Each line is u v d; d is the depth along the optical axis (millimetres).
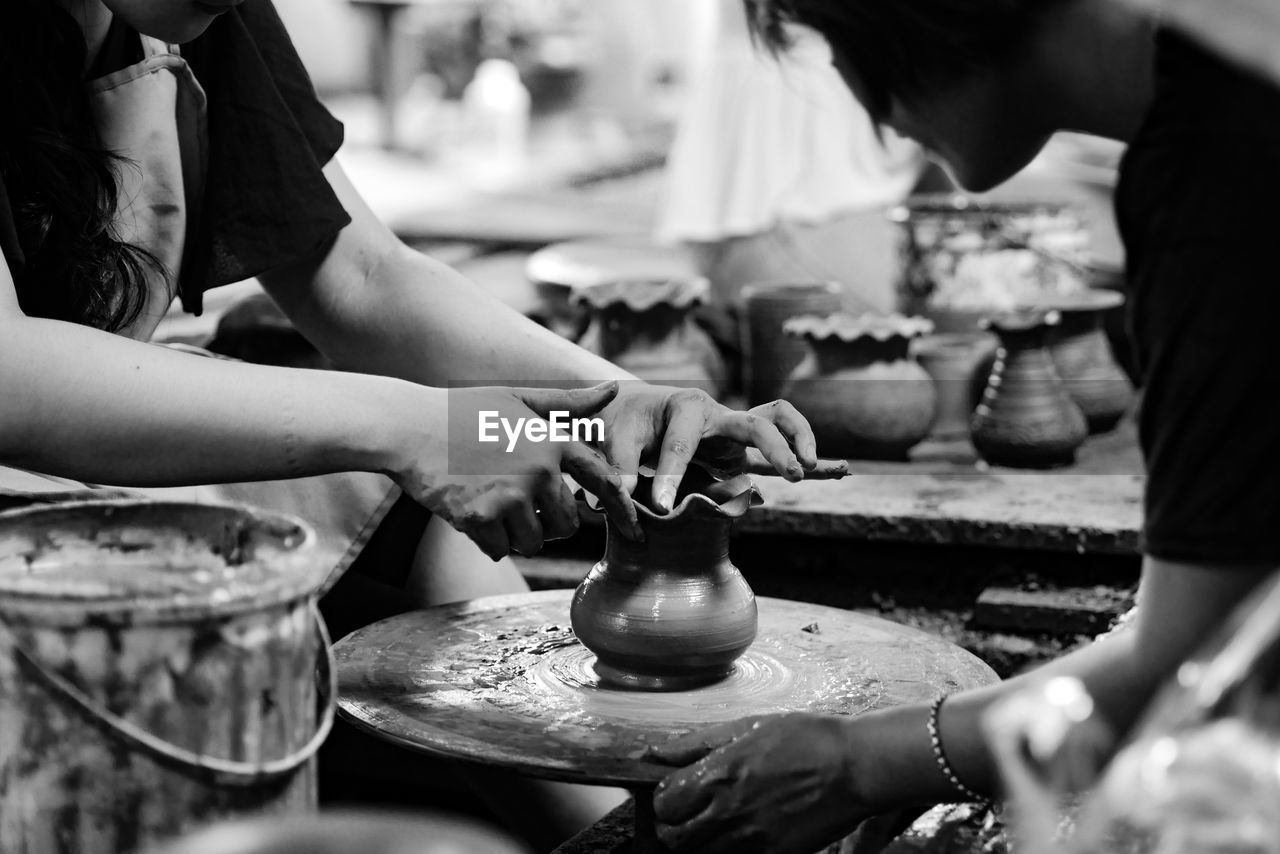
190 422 1448
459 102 8977
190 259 1942
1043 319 2641
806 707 1511
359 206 2023
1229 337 1026
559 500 1520
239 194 1902
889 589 2387
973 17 1155
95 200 1720
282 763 1115
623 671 1587
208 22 1571
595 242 4785
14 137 1669
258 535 1233
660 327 2844
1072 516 2260
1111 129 1209
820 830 1306
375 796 2404
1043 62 1180
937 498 2412
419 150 8492
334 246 1976
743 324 3191
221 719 1083
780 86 3510
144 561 1264
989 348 3027
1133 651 1136
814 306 3064
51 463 1460
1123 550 2203
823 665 1646
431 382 1932
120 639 1052
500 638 1744
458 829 890
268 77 1921
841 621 1812
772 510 2354
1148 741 883
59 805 1075
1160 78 1087
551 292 3543
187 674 1065
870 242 3666
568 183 7391
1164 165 1066
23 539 1228
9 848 1105
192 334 2729
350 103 9953
